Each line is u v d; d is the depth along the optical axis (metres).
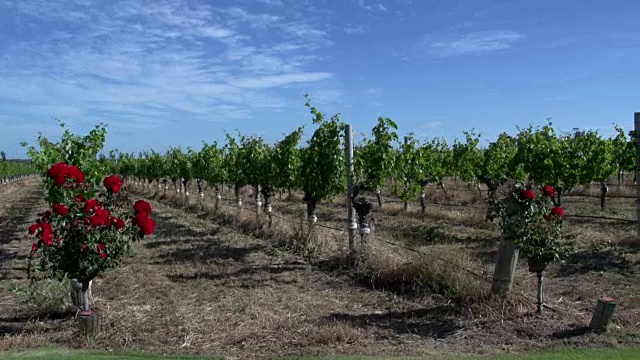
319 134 10.73
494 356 4.81
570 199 20.27
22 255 11.12
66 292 6.87
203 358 4.91
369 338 5.49
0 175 49.19
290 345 5.26
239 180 16.42
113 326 6.00
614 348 4.93
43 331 5.96
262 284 8.23
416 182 12.02
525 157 14.32
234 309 6.73
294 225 11.90
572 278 8.02
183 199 23.28
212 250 11.27
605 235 11.24
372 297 7.30
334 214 18.02
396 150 11.52
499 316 5.90
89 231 5.54
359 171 9.76
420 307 6.65
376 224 14.87
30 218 20.08
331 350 5.07
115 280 8.44
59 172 5.74
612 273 8.27
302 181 11.05
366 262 8.62
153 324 6.08
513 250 6.18
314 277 8.69
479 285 6.51
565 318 5.84
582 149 14.16
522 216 5.90
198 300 7.25
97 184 8.31
